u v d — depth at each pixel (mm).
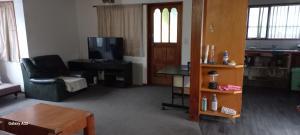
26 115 2439
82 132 2836
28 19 4398
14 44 4551
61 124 2207
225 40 2984
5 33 4559
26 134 2271
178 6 4875
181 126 3031
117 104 3973
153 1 4922
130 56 5410
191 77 3059
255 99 4215
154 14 5121
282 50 4820
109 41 5211
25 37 4402
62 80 4195
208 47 3033
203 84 3234
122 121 3219
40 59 4520
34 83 4242
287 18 5129
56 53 5160
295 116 3371
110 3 5305
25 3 4309
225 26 2945
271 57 5016
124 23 5258
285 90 4840
